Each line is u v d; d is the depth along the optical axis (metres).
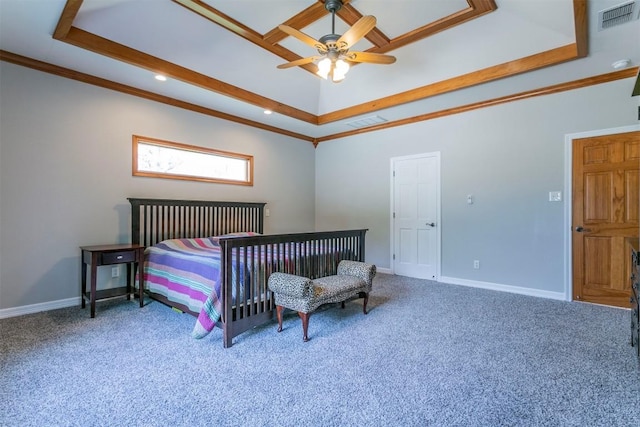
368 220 5.61
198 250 3.46
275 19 3.10
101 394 1.83
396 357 2.30
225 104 4.39
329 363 2.21
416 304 3.60
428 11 2.96
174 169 4.34
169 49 3.32
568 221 3.72
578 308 3.43
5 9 2.38
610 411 1.68
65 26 2.58
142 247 3.45
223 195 4.84
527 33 3.08
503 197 4.18
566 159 3.73
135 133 3.90
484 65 3.52
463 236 4.52
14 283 3.10
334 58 2.76
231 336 2.49
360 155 5.71
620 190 3.43
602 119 3.51
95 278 3.13
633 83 3.34
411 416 1.65
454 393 1.85
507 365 2.18
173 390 1.88
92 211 3.57
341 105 4.94
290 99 4.75
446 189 4.68
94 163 3.58
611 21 2.46
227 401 1.77
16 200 3.10
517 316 3.18
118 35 2.99
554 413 1.67
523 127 4.01
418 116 4.89
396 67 3.97
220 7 2.93
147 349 2.41
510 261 4.13
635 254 2.21
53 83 3.30
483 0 2.78
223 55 3.63
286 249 3.29
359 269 3.29
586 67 3.26
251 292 2.68
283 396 1.82
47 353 2.33
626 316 3.16
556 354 2.34
